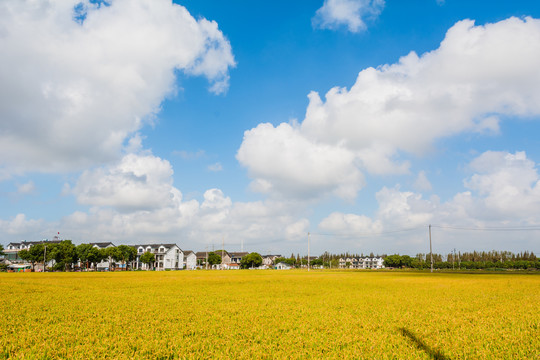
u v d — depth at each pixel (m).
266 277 60.12
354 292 31.25
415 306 21.45
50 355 10.25
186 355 10.24
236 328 14.22
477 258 195.12
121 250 119.62
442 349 11.13
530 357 10.32
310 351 10.92
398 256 196.12
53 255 99.19
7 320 15.69
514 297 26.97
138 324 14.90
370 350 11.02
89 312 18.02
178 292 29.81
